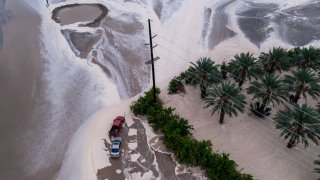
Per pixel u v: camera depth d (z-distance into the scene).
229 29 53.44
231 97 34.41
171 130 34.69
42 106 40.41
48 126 37.81
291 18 56.06
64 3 62.16
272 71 40.94
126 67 45.97
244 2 61.09
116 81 43.72
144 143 35.09
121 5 60.78
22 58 48.16
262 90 35.84
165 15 57.41
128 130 36.59
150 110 37.22
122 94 41.78
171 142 33.69
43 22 56.50
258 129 36.31
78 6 61.06
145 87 42.69
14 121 38.59
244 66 38.84
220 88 35.78
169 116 36.41
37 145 35.66
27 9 60.16
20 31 54.16
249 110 38.41
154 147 34.59
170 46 49.69
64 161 33.81
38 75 45.03
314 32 52.25
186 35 52.19
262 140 35.09
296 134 31.75
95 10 59.66
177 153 32.88
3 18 57.09
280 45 49.31
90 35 52.75
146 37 51.75
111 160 33.47
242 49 48.72
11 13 58.88
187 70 42.72
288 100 38.28
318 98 39.28
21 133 37.09
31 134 36.91
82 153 34.25
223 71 42.22
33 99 41.38
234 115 37.59
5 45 50.81
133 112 38.50
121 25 55.03
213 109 35.84
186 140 33.03
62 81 43.94
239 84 40.62
